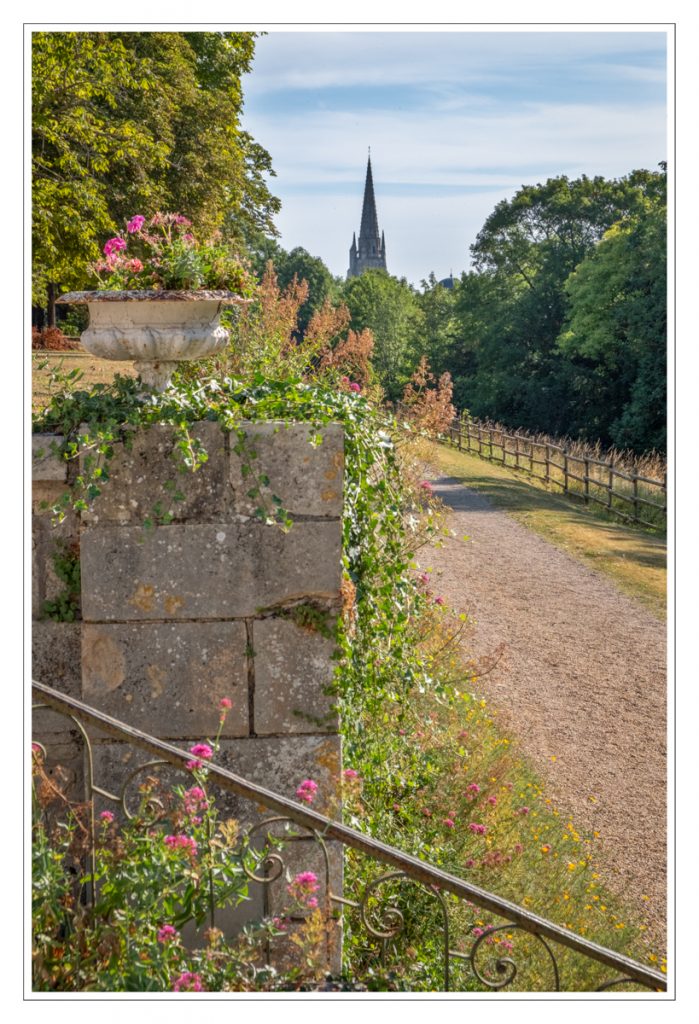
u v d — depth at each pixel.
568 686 8.95
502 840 5.43
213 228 22.91
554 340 45.47
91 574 3.96
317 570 3.96
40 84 15.09
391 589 4.71
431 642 6.59
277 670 3.97
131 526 3.94
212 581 3.95
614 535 16.44
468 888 3.07
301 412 4.09
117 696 3.97
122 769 4.00
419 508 6.42
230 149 23.91
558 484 22.11
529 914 3.06
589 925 5.07
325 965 3.84
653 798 6.79
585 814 6.50
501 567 13.61
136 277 4.27
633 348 37.38
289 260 69.38
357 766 4.39
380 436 4.68
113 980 3.05
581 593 12.39
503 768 6.03
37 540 4.05
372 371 9.48
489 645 9.94
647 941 5.15
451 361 53.41
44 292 17.50
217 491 3.93
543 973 4.57
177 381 4.41
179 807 3.54
